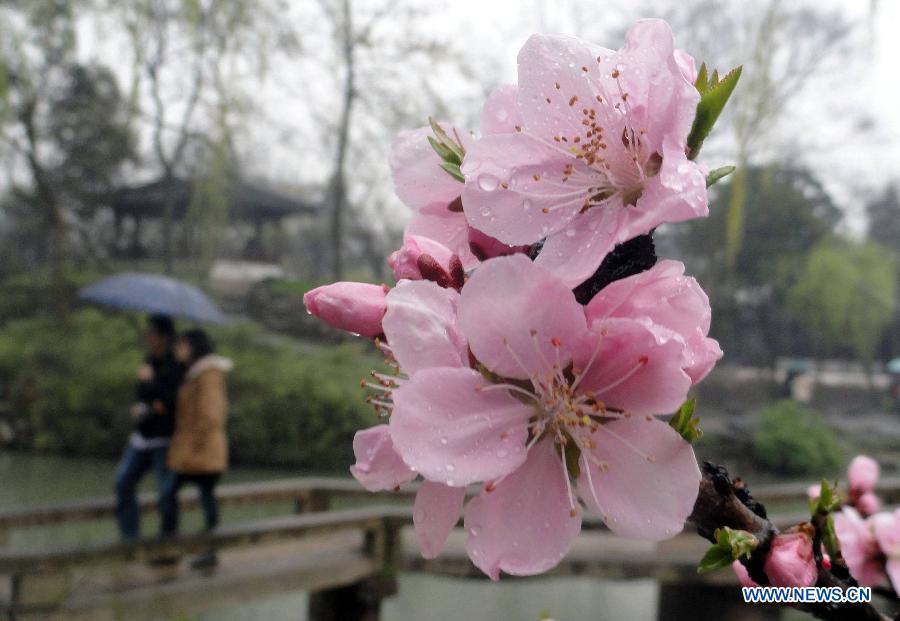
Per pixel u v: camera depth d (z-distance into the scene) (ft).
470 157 2.35
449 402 2.12
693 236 52.65
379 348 2.39
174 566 16.87
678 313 2.12
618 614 22.31
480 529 2.19
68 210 69.21
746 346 83.20
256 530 16.28
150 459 16.74
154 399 16.48
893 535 4.71
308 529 16.88
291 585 16.60
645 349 2.08
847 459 53.26
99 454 44.14
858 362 98.68
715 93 2.23
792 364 83.20
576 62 2.35
